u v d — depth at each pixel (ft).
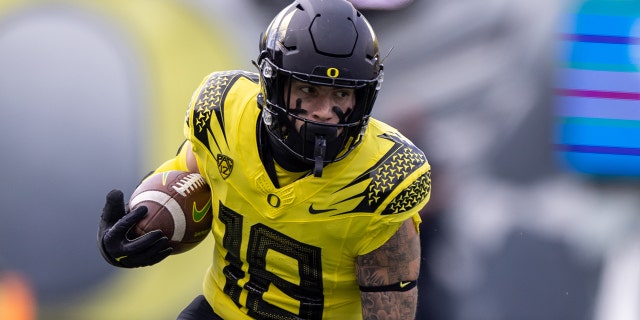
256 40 59.47
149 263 31.53
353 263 30.40
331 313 31.60
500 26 59.00
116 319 58.49
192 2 59.41
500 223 58.80
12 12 59.41
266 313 31.50
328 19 27.48
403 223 29.86
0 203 58.95
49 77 59.06
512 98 59.06
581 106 59.16
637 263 59.11
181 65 59.11
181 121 58.90
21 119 59.00
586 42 59.21
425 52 58.95
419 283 58.49
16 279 58.54
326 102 27.32
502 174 59.00
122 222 30.60
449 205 58.59
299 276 30.48
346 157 28.68
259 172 29.22
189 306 34.45
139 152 59.00
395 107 58.85
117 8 59.47
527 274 58.95
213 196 30.94
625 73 59.06
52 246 58.95
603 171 59.26
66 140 59.00
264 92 28.19
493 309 58.39
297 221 29.25
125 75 59.06
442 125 58.85
